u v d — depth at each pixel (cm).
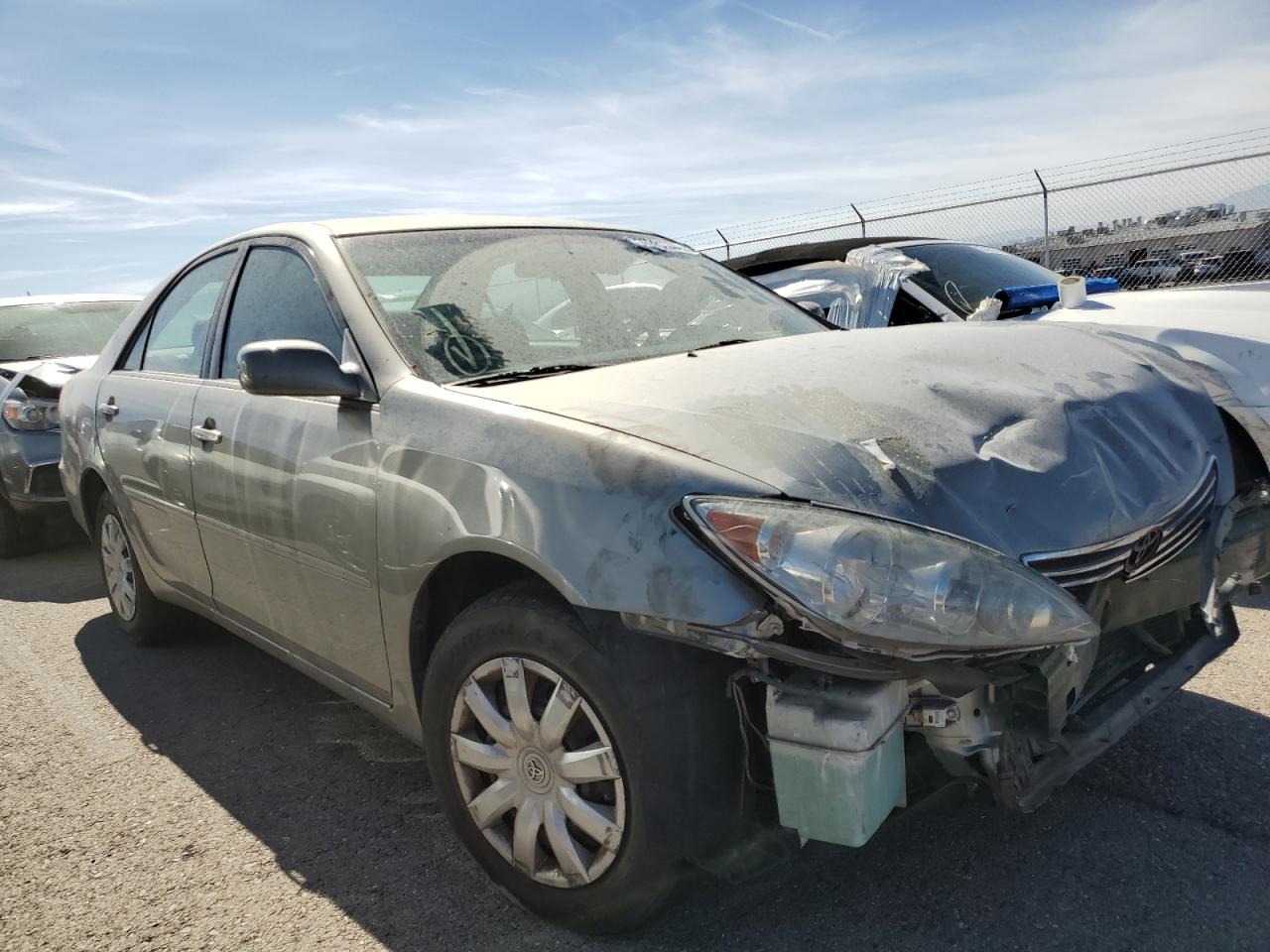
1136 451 225
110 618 487
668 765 186
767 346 261
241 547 298
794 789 176
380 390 246
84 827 279
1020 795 186
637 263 323
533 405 218
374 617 243
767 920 210
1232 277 1019
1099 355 264
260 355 236
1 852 269
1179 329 405
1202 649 234
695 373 231
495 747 215
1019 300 499
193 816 282
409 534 224
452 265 286
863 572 169
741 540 174
